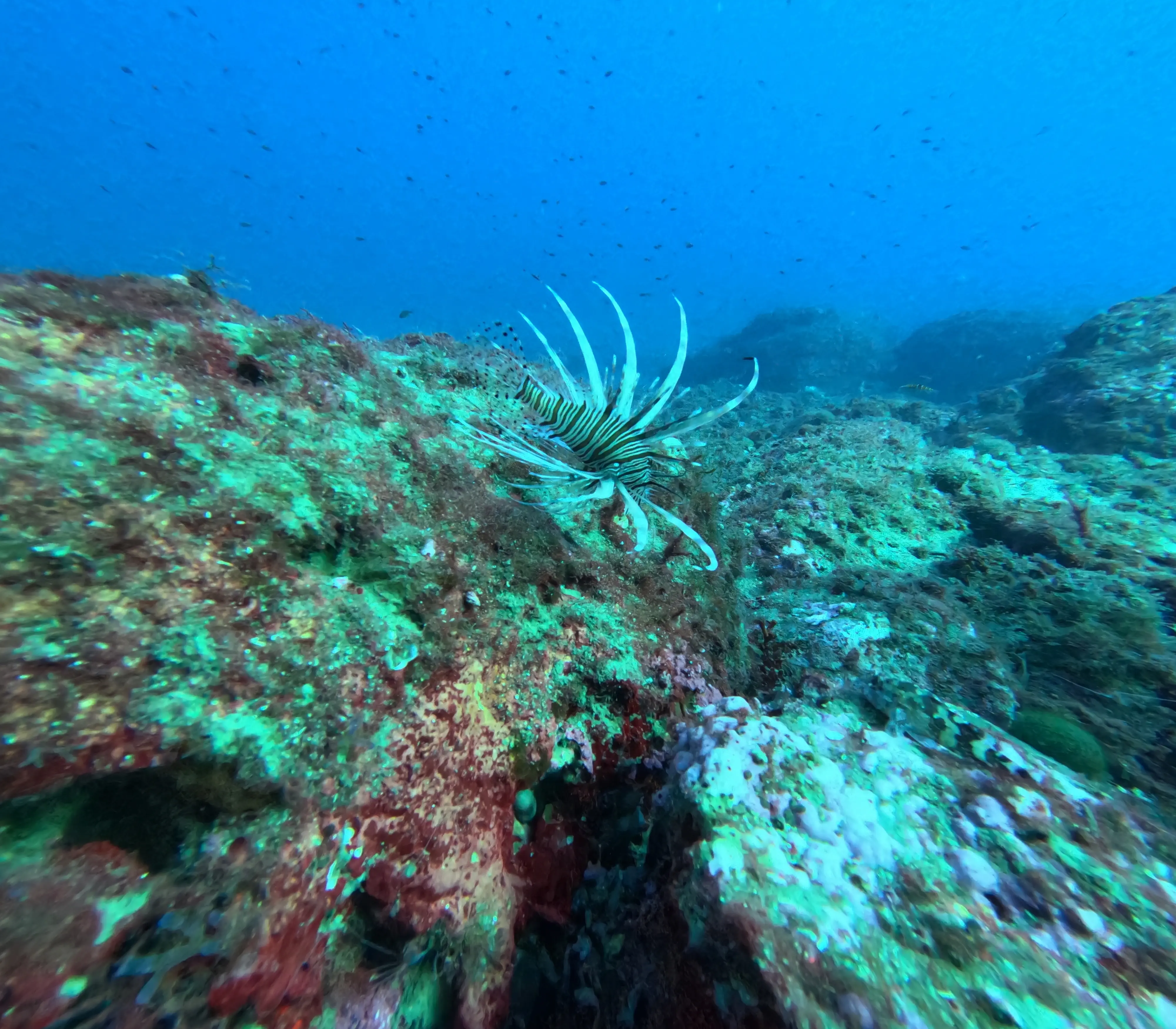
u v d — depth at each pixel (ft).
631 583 11.08
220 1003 4.70
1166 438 27.78
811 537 19.16
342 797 5.84
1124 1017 4.74
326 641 6.16
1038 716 12.50
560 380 14.01
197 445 6.27
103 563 4.89
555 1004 7.37
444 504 8.84
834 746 7.73
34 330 6.16
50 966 4.08
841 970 4.88
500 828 7.33
